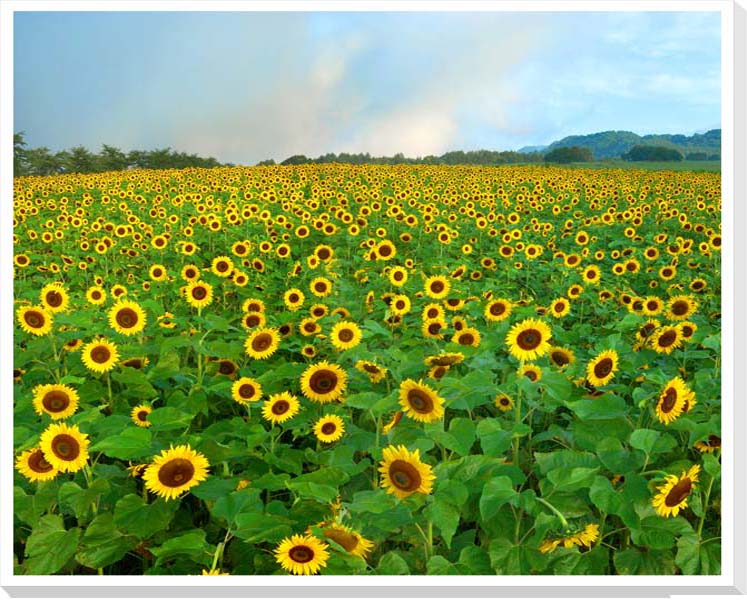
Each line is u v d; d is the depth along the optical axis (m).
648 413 3.81
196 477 3.09
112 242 12.47
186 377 4.86
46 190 27.47
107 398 4.93
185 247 11.32
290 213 16.53
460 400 3.83
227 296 9.04
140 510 3.13
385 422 4.38
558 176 35.19
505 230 15.42
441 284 7.23
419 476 2.74
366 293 8.12
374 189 23.19
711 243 11.29
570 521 3.00
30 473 3.30
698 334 4.63
